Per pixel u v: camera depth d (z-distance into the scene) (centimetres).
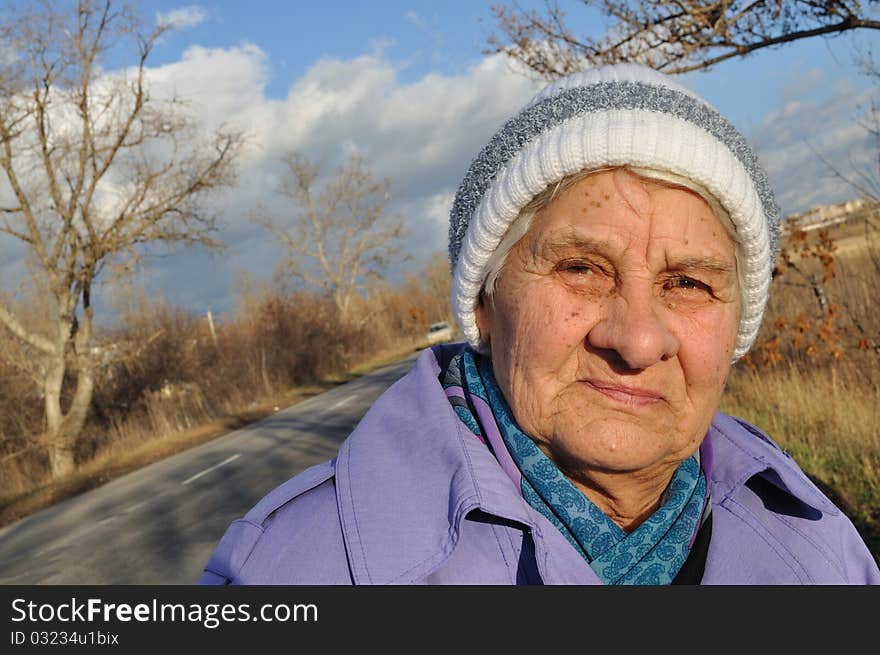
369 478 106
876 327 707
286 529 106
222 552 109
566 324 105
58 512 1207
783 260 764
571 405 107
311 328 3158
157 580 663
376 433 114
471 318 122
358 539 100
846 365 730
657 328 100
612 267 104
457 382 129
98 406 2070
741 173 104
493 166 111
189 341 2405
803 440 614
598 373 105
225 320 2909
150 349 2230
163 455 1673
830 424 605
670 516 112
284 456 1251
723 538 118
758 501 124
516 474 113
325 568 101
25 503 1405
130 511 1046
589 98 104
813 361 791
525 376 109
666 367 107
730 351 112
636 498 115
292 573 101
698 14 468
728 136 106
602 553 107
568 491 108
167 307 2364
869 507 444
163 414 2073
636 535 108
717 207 105
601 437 104
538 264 108
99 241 1727
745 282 115
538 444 113
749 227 106
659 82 110
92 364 1817
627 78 110
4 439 1703
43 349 1753
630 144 98
